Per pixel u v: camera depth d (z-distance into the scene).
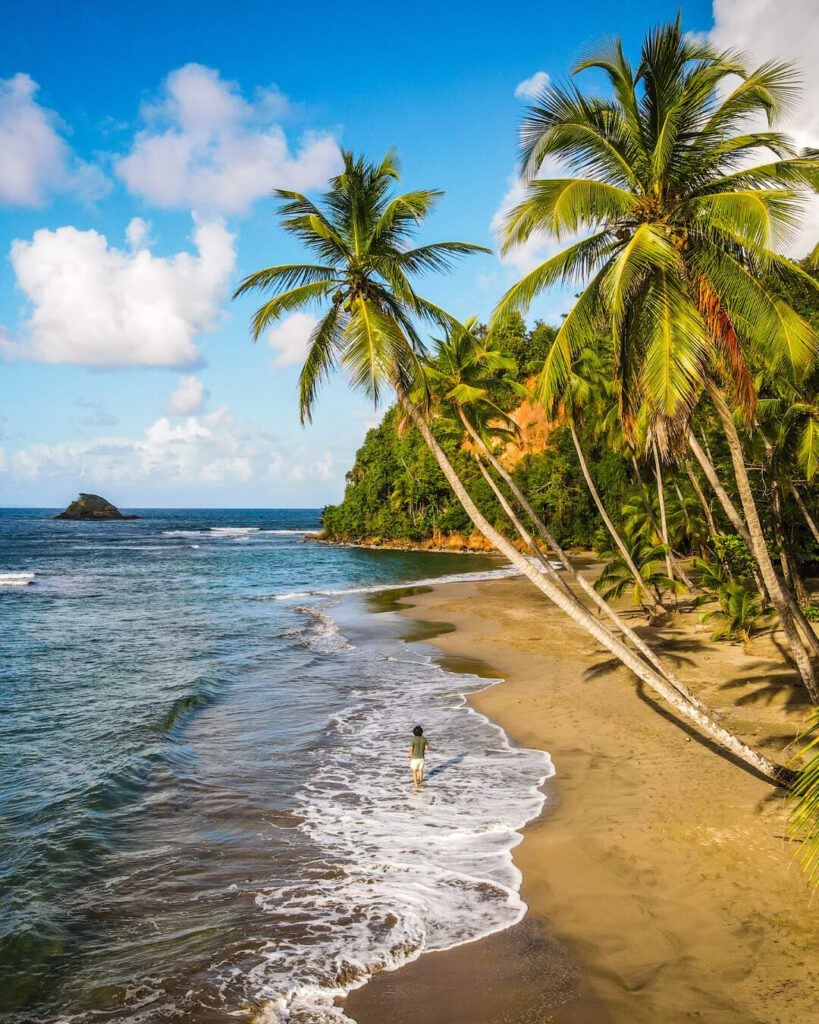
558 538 66.88
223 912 8.51
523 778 12.68
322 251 12.34
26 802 11.98
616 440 28.12
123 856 10.00
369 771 13.38
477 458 19.47
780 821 10.07
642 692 17.64
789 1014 6.31
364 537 91.75
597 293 10.81
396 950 7.64
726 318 9.82
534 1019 6.49
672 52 10.00
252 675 21.97
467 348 19.02
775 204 9.17
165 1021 6.62
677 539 35.62
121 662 24.25
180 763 13.98
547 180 10.01
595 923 7.98
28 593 46.09
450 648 25.62
